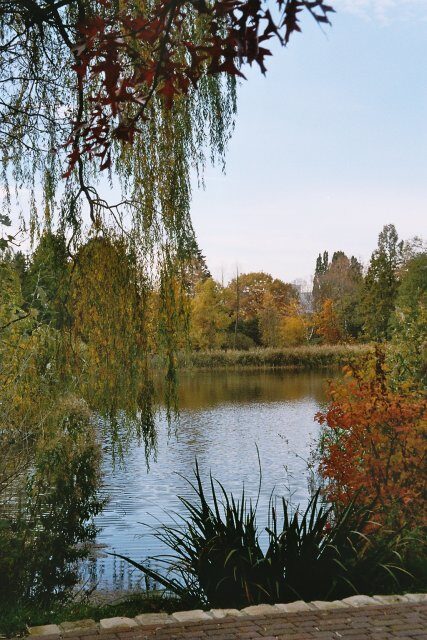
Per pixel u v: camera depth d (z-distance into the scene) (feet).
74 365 24.97
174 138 25.91
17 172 24.95
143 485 42.01
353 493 24.00
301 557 18.81
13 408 22.71
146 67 10.70
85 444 23.89
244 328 211.82
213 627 14.38
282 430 68.44
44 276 25.12
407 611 15.31
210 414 81.56
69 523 22.16
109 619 14.88
